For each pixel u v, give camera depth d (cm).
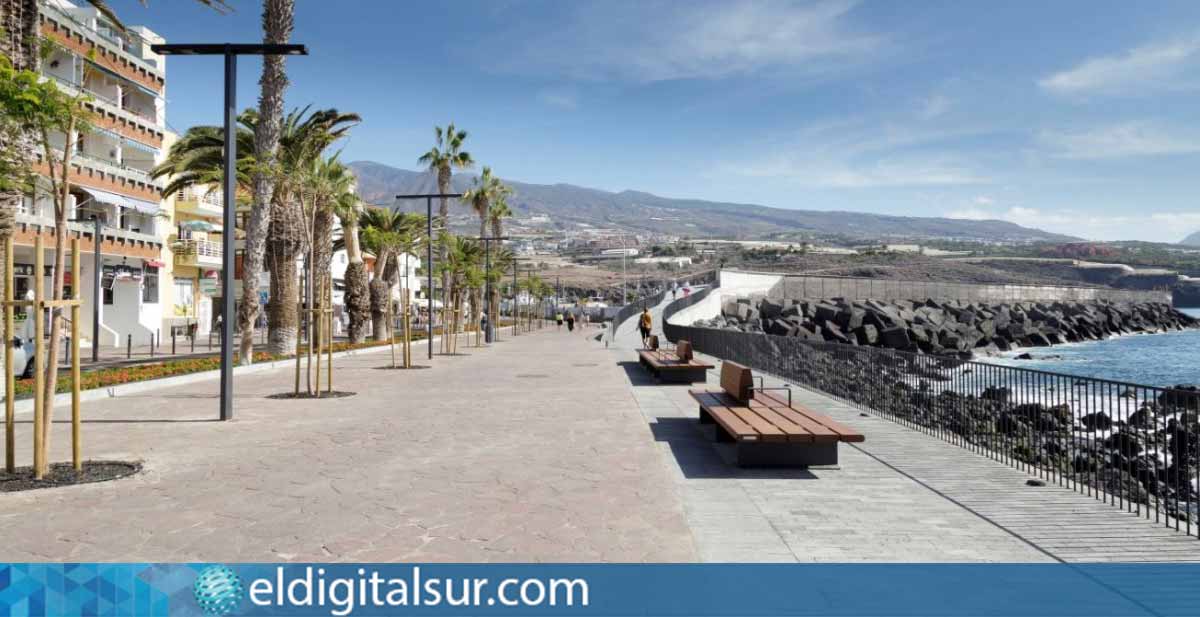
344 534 548
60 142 3123
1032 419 800
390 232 4166
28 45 1228
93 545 525
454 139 4788
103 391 1489
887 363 1176
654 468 774
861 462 801
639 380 1820
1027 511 599
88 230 3369
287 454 862
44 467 730
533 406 1309
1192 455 855
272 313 2766
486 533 548
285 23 2373
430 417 1172
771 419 828
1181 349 7731
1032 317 10138
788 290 7681
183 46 1173
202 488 692
